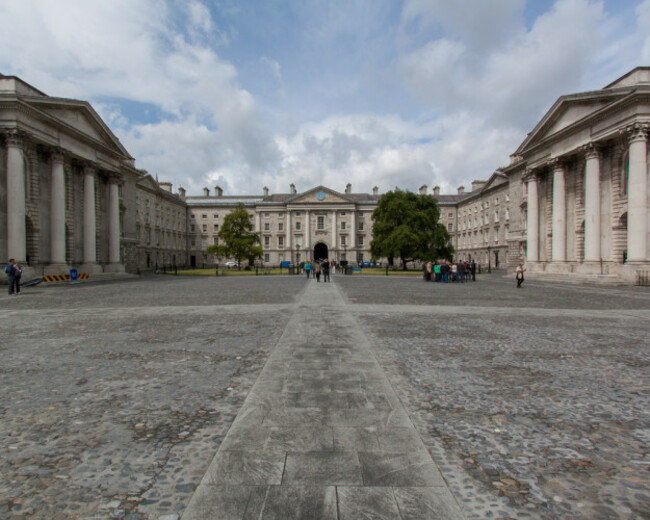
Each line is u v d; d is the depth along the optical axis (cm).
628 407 445
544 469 316
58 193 2980
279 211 8919
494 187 6269
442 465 320
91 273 3328
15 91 2666
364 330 879
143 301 1517
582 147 2880
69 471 312
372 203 8969
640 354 678
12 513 259
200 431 380
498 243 6172
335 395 462
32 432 380
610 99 2723
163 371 573
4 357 656
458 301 1507
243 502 263
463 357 650
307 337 786
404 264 6131
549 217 3531
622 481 300
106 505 269
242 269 7056
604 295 1783
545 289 2169
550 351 695
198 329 897
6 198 2620
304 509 255
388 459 319
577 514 259
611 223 2773
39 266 2903
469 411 430
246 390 493
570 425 397
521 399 466
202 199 9650
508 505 269
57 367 597
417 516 250
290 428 374
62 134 3034
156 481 298
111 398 469
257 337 805
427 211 5822
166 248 7281
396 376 547
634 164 2425
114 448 348
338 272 5444
